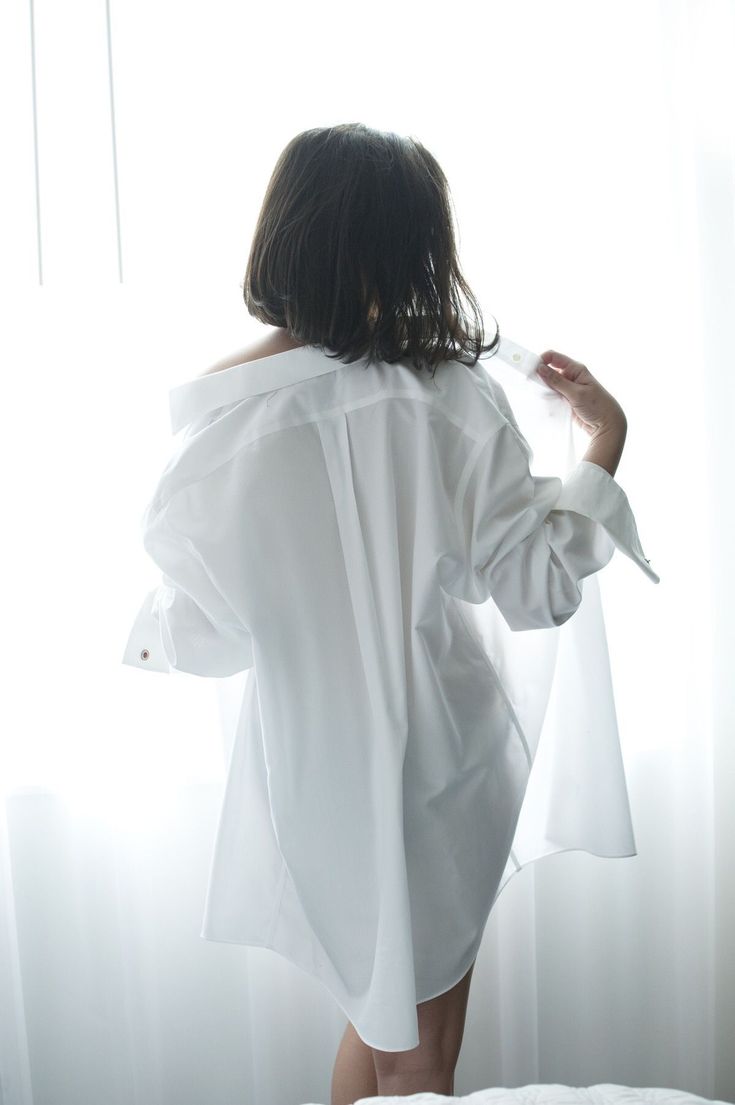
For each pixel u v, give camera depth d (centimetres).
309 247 96
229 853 113
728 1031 166
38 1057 149
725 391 154
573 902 162
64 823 147
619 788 121
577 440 143
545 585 104
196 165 144
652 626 157
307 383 101
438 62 147
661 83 149
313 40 145
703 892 160
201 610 106
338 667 102
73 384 142
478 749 109
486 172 149
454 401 103
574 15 149
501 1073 161
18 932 148
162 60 143
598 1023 163
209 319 145
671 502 155
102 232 142
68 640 144
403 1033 98
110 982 149
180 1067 155
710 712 158
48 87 140
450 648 108
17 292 141
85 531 143
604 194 151
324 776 102
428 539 100
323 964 111
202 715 149
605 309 152
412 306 100
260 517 99
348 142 98
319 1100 157
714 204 151
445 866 106
